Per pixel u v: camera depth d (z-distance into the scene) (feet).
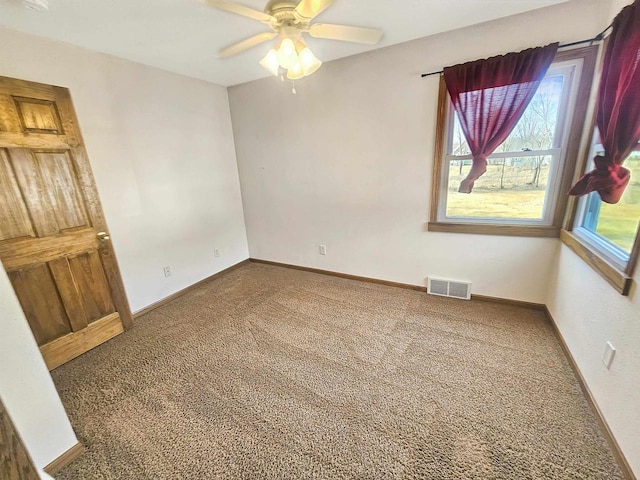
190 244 10.33
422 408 5.06
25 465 3.51
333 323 7.91
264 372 6.16
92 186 7.11
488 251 8.14
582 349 5.44
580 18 5.90
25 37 6.07
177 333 7.79
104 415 5.22
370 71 8.30
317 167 10.14
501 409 4.95
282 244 12.05
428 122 7.94
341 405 5.21
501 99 6.68
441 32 7.11
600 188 4.71
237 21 5.93
